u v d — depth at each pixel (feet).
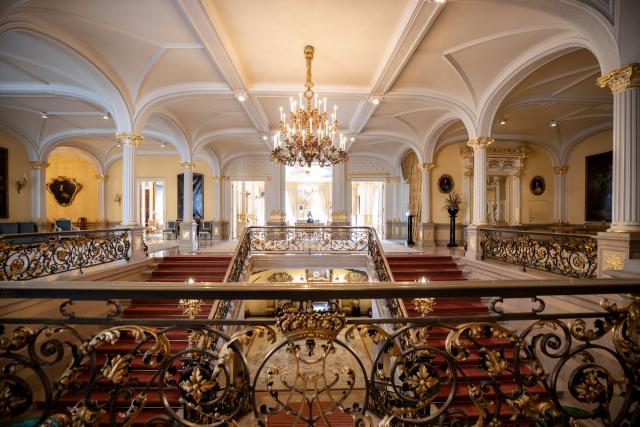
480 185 25.04
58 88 23.53
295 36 17.97
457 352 4.78
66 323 4.46
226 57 18.76
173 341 18.98
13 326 14.46
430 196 39.19
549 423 4.79
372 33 17.66
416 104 28.12
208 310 21.57
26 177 35.94
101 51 19.22
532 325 4.87
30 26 15.49
